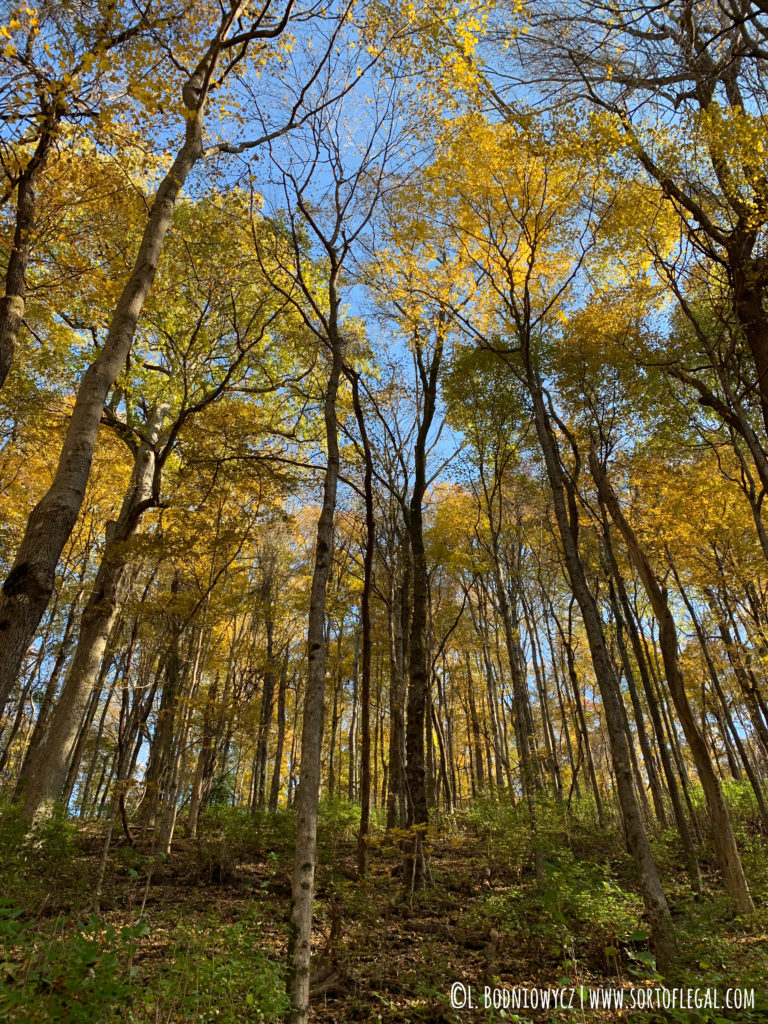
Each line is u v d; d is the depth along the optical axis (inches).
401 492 490.3
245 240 389.1
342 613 583.2
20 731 751.1
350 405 454.3
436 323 442.3
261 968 149.3
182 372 452.8
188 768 486.6
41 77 245.1
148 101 233.1
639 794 613.3
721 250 373.4
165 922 223.5
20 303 264.8
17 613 176.4
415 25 277.4
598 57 359.3
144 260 241.3
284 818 470.3
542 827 384.2
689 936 221.0
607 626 644.1
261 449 421.1
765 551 325.1
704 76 363.9
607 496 362.3
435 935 265.0
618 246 346.6
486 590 689.6
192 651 378.9
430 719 602.2
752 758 872.9
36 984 109.9
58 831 289.6
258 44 308.5
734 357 345.1
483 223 361.4
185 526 343.9
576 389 385.4
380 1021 173.8
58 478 196.7
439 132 325.1
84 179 334.6
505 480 560.7
